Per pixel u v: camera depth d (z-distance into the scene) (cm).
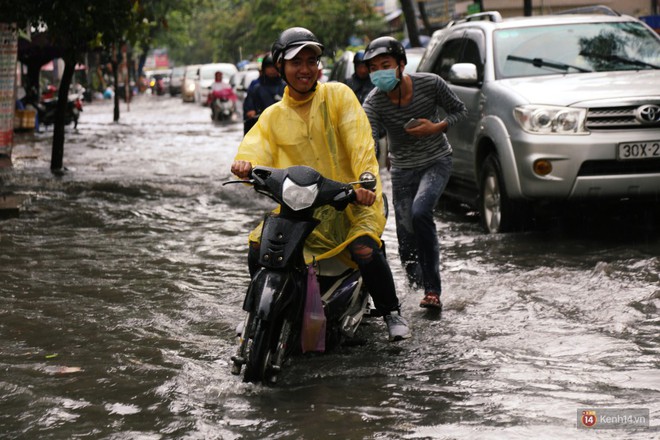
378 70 954
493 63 1448
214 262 1252
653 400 689
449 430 640
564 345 841
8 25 2141
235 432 648
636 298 990
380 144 2258
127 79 6581
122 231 1495
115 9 2139
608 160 1272
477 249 1289
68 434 648
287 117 812
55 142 2458
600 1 4603
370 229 807
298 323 769
